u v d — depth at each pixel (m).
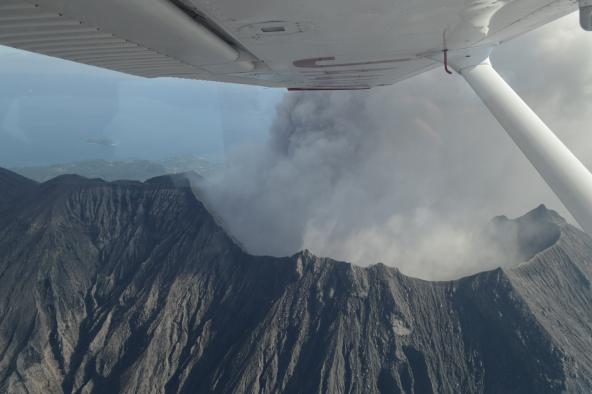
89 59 10.73
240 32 9.55
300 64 14.63
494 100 11.38
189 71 13.91
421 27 10.02
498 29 11.64
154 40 8.71
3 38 8.38
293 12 8.32
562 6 11.41
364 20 9.10
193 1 7.57
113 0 6.08
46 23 7.41
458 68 13.19
